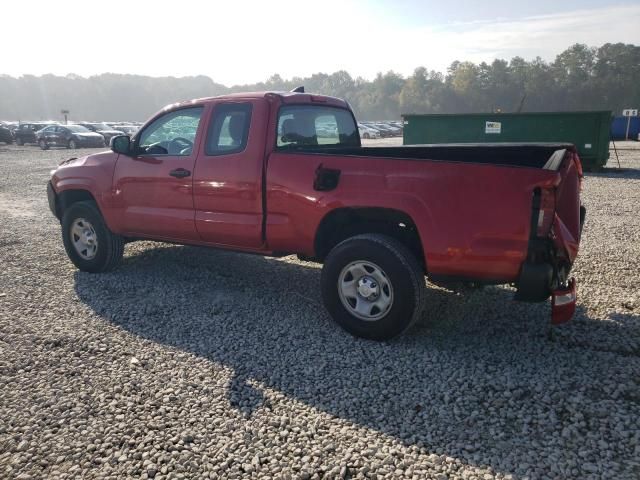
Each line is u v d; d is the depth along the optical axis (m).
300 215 4.43
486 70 145.62
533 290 3.64
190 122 5.20
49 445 2.85
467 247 3.73
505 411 3.16
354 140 6.10
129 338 4.25
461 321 4.61
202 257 6.83
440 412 3.16
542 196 3.51
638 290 5.30
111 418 3.09
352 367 3.75
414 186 3.87
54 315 4.75
